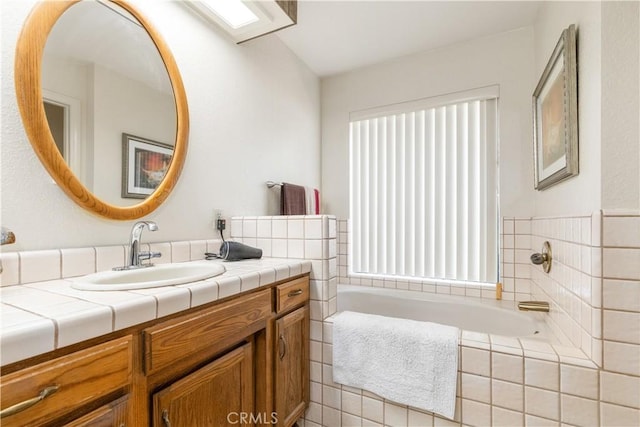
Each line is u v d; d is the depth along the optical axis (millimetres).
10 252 871
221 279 980
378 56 2420
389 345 1298
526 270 2010
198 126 1520
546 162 1595
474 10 1863
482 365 1151
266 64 2049
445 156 2291
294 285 1366
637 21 976
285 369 1287
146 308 727
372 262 2566
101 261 1080
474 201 2189
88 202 1046
